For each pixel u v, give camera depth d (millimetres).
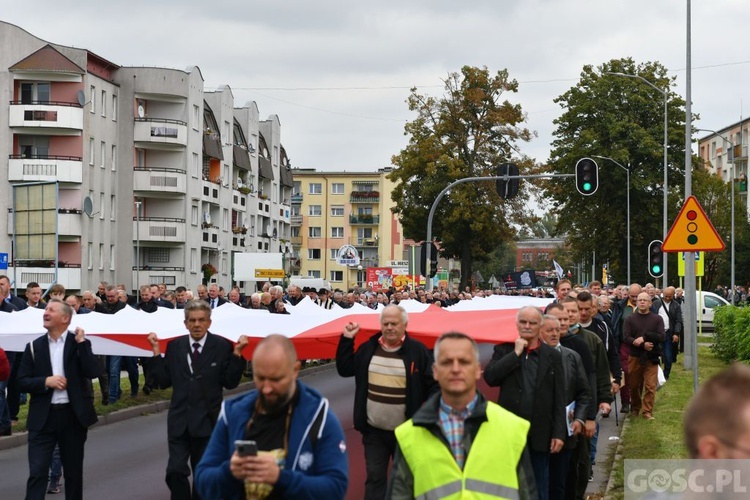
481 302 18094
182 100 65750
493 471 5191
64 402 9797
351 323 9555
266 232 88125
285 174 95938
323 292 31703
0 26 56438
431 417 5258
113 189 63156
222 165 75188
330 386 24859
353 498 10242
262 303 25406
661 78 69438
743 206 81250
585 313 13320
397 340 9234
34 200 29891
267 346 5109
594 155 67938
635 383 17062
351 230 123125
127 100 63938
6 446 15523
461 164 62469
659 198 69500
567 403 9273
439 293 37375
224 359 9250
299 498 4902
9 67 56688
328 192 123500
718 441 2688
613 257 70812
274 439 5148
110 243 62844
